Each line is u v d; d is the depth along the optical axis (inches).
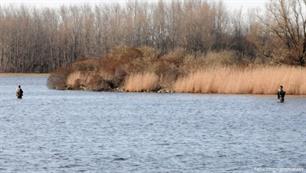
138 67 6323.8
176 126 3435.0
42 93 6269.7
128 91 6166.3
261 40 6766.7
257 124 3494.1
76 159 2423.7
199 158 2442.2
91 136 3038.9
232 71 5610.2
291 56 6309.1
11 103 5078.7
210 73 5689.0
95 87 6476.4
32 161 2390.5
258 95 5334.6
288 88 5236.2
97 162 2368.4
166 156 2486.5
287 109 4286.4
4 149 2652.6
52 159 2425.0
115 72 6441.9
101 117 3939.5
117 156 2484.0
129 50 6628.9
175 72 6063.0
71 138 2972.4
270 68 5447.8
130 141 2869.1
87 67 6835.6
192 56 6230.3
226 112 4160.9
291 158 2427.4
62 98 5541.3
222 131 3208.7
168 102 4931.1
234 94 5477.4
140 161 2388.0
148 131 3223.4
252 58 6855.3
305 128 3299.7
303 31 6368.1
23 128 3376.0
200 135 3063.5
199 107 4505.4
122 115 4055.1
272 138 2938.0
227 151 2588.6
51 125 3513.8
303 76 5231.3
